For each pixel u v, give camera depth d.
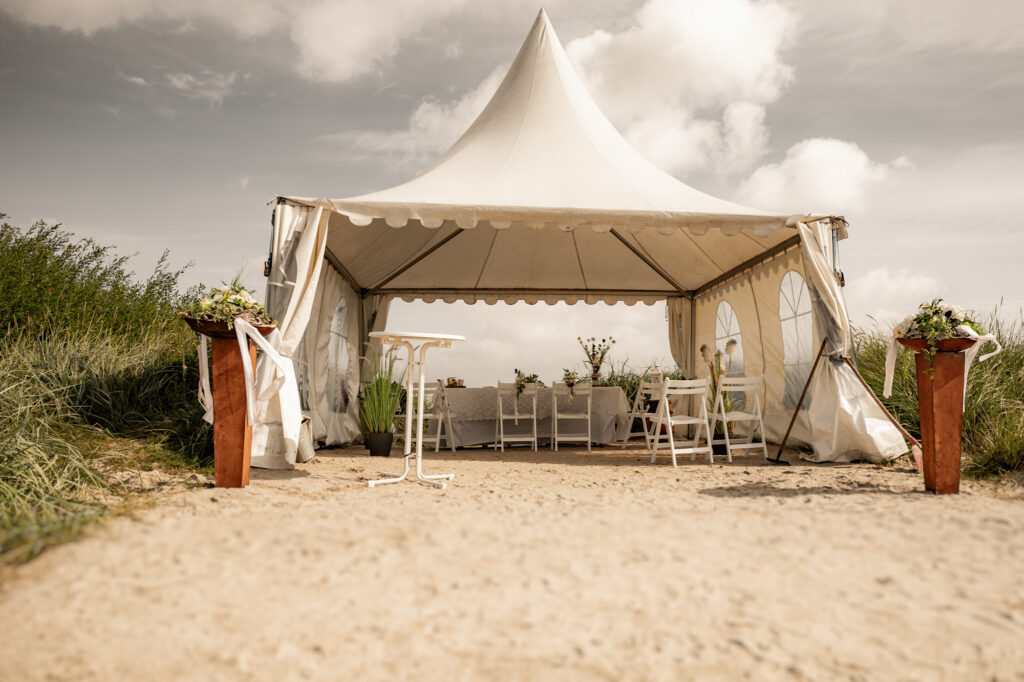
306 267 5.70
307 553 2.61
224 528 2.93
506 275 10.37
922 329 4.18
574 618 2.05
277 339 4.52
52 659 1.75
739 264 8.52
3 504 3.20
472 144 7.36
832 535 2.97
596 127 7.61
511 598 2.20
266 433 5.50
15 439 3.82
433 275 10.26
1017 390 6.09
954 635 1.94
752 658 1.80
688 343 10.76
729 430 8.82
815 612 2.09
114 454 4.70
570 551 2.70
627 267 10.20
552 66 7.68
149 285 8.05
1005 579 2.37
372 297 10.49
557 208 5.96
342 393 9.05
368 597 2.19
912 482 4.73
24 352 5.84
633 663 1.78
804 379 7.02
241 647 1.84
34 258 6.86
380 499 4.05
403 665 1.76
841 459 6.14
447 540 2.82
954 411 4.21
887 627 1.99
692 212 6.11
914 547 2.76
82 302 6.96
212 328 4.18
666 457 7.37
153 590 2.19
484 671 1.73
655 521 3.26
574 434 9.00
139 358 6.46
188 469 4.80
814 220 6.26
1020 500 4.03
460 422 8.60
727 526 3.16
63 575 2.27
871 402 6.05
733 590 2.27
